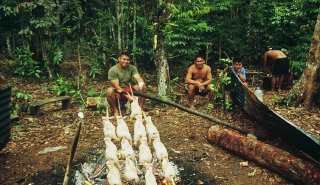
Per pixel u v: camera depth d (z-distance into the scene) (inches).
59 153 206.5
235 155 204.4
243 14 461.1
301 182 162.9
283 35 451.2
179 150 211.8
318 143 154.3
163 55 299.7
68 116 272.5
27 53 375.6
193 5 379.6
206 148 214.7
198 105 299.0
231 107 273.7
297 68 391.5
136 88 265.7
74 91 308.7
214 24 436.8
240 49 452.4
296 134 167.8
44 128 247.0
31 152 207.8
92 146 216.8
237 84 246.2
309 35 413.4
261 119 205.3
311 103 284.8
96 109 287.3
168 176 142.6
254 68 452.4
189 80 284.2
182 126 250.5
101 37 395.2
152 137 165.8
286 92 351.6
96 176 176.4
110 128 170.2
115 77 262.5
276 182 172.6
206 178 177.9
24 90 336.8
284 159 170.7
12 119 243.3
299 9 413.7
